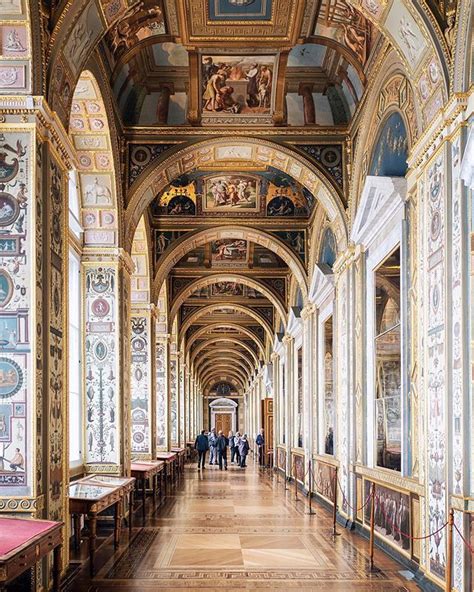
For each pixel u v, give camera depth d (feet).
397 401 36.55
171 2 37.68
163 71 47.65
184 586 30.96
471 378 26.23
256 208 69.05
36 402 26.71
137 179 48.75
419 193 31.83
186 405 132.36
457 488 26.68
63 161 30.96
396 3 29.48
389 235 38.58
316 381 66.80
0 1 25.95
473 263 26.48
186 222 68.69
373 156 42.60
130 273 51.78
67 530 30.66
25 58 27.02
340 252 50.42
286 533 45.03
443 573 27.76
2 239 27.07
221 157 52.24
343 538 43.01
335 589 30.35
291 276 85.61
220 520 51.08
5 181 27.20
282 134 49.03
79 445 47.57
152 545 40.73
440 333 28.73
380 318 40.70
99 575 32.99
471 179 22.27
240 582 31.68
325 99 49.47
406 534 33.17
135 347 66.23
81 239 48.06
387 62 38.14
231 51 43.37
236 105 48.21
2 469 26.23
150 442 65.21
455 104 27.17
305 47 45.70
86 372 48.01
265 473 101.35
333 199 49.06
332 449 56.85
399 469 36.06
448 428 27.35
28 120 27.22
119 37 39.55
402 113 36.04
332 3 37.88
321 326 63.98
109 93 42.73
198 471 104.17
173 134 48.80
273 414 110.11
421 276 31.60
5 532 23.03
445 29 28.19
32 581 25.36
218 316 124.77
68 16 28.43
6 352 26.63
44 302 28.04
